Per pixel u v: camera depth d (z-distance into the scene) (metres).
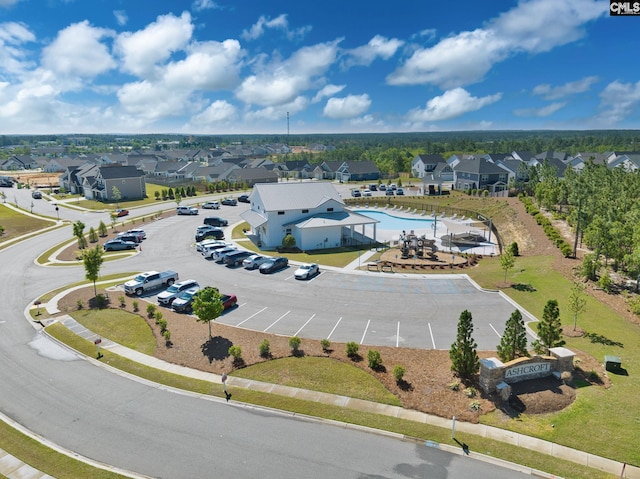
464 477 15.91
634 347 23.84
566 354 21.20
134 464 16.78
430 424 18.91
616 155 115.75
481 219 68.94
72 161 164.50
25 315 32.28
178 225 66.00
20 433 18.66
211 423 19.30
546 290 34.12
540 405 19.41
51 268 44.78
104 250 51.56
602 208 41.38
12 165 172.50
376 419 19.31
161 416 19.83
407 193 96.94
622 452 16.59
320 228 51.34
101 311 32.41
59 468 16.58
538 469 16.12
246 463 16.77
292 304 33.62
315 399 20.94
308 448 17.59
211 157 177.12
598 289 32.22
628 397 19.42
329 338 27.33
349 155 183.50
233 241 55.88
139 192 96.38
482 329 28.55
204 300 26.58
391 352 25.09
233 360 24.52
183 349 26.12
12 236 60.12
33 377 23.39
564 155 134.38
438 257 47.16
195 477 16.11
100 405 20.73
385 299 34.50
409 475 16.05
